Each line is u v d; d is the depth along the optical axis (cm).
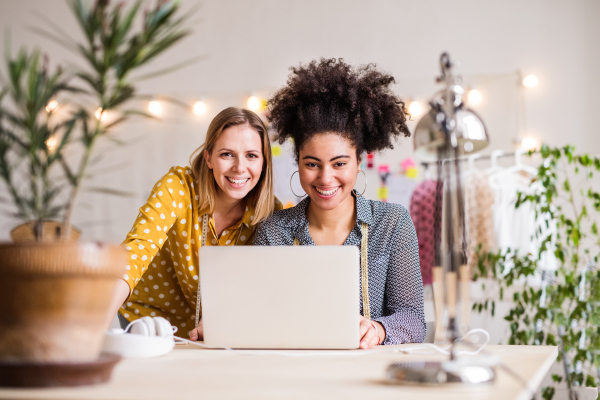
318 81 173
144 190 400
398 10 385
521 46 366
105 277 76
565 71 359
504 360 108
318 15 396
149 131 404
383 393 76
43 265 71
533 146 357
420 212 334
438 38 377
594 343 247
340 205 177
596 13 357
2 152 80
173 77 407
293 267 126
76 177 82
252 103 396
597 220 332
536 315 257
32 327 73
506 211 319
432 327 211
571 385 256
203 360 108
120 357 81
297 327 126
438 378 81
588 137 352
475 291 344
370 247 175
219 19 408
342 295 125
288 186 368
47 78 84
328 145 167
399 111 182
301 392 76
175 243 190
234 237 196
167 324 124
